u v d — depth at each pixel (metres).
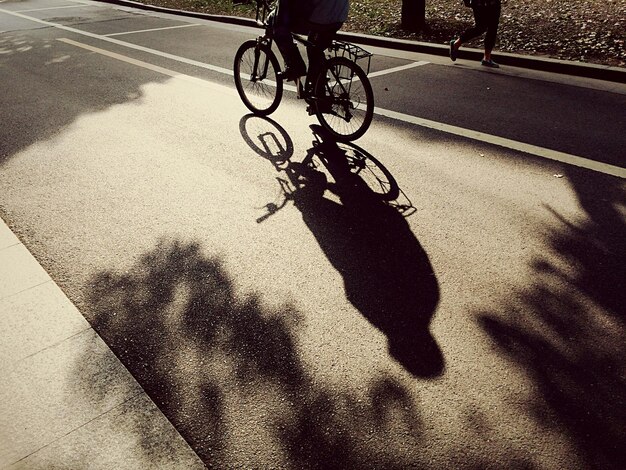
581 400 2.48
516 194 4.30
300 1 4.83
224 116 6.11
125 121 5.98
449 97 6.66
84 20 12.95
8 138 5.55
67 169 4.83
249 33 10.98
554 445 2.28
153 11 14.34
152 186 4.51
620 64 7.36
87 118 6.09
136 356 2.78
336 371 2.67
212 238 3.78
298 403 2.50
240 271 3.43
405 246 3.68
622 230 3.78
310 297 3.20
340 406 2.48
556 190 4.35
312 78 5.34
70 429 2.35
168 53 9.27
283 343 2.85
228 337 2.89
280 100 5.96
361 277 3.38
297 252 3.63
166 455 2.25
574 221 3.91
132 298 3.19
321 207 4.19
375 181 4.57
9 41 10.55
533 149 5.09
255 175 4.71
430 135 5.49
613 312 3.02
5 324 2.94
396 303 3.14
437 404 2.48
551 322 2.96
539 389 2.55
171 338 2.89
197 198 4.32
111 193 4.40
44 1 16.62
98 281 3.34
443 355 2.76
